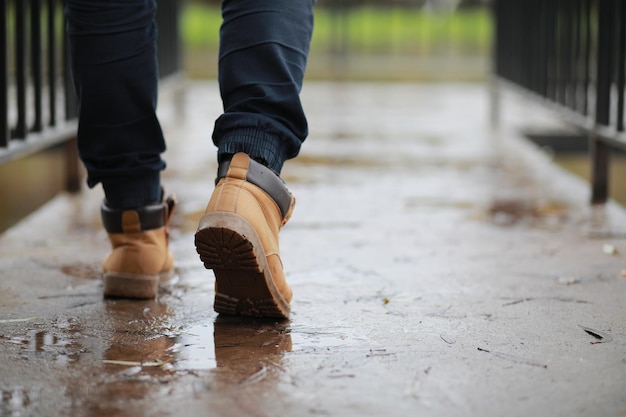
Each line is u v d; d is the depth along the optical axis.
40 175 5.76
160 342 2.00
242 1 2.11
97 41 2.21
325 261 2.83
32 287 2.50
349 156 5.43
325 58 13.50
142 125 2.32
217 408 1.61
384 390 1.70
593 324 2.14
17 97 3.36
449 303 2.33
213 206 2.02
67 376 1.77
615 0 3.90
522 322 2.16
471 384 1.73
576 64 4.54
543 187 4.45
